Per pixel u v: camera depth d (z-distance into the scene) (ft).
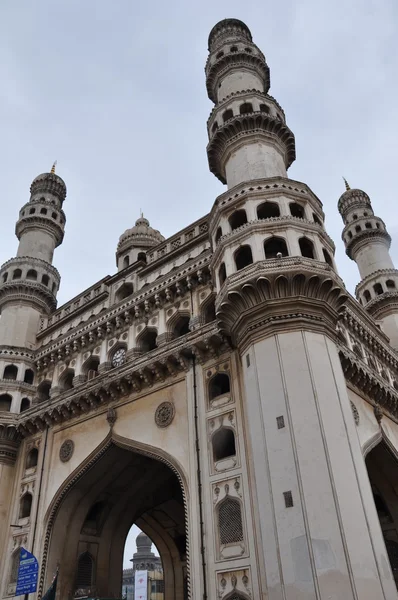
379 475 79.25
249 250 64.64
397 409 82.07
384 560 47.19
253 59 98.32
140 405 72.74
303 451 48.98
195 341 67.82
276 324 57.21
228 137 84.64
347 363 67.87
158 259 87.15
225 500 56.18
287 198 68.64
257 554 50.37
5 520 81.87
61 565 74.38
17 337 101.40
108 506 85.05
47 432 85.10
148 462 79.87
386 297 116.06
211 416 62.95
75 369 89.61
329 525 44.98
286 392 52.65
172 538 99.76
